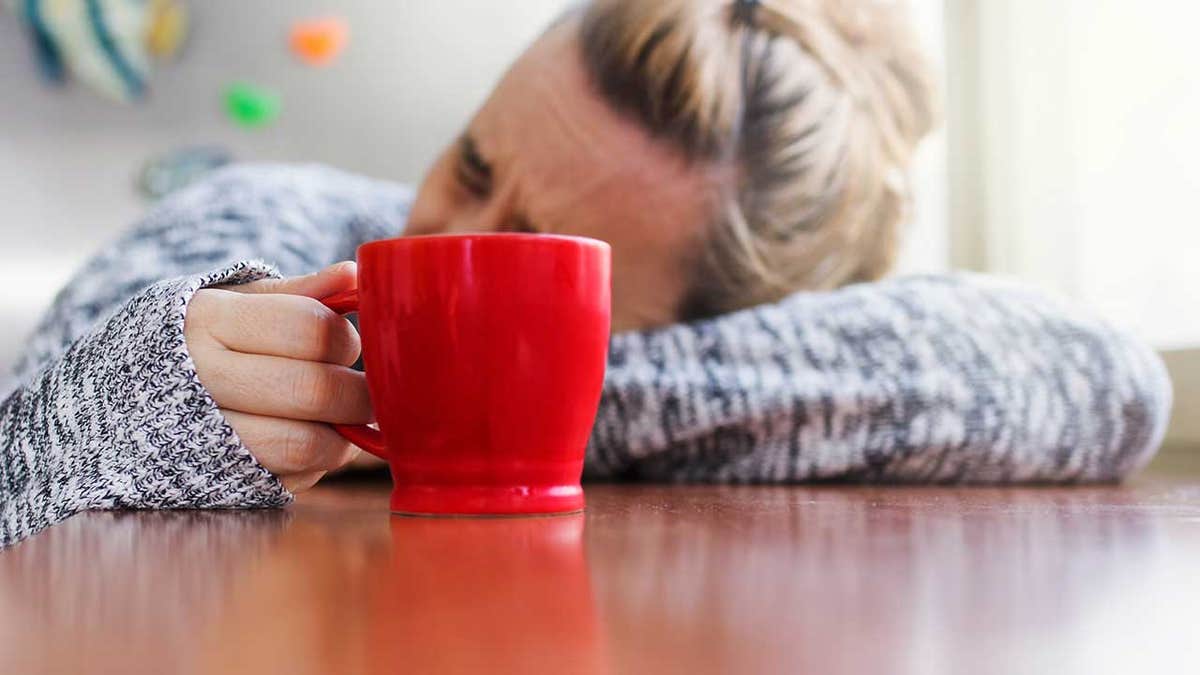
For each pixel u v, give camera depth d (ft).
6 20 6.38
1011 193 4.74
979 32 4.80
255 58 6.41
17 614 0.76
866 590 0.85
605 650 0.63
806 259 2.74
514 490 1.50
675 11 2.51
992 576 0.92
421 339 1.47
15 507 1.63
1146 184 4.04
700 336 2.52
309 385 1.61
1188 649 0.64
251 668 0.59
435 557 1.06
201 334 1.61
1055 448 2.41
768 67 2.58
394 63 6.40
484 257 1.46
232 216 2.88
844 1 2.77
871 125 2.81
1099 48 4.27
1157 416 2.51
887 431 2.40
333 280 1.70
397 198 3.39
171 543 1.19
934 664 0.59
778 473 2.44
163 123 6.43
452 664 0.60
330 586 0.88
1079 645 0.65
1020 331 2.52
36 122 6.42
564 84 2.57
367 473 2.67
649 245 2.57
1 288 6.42
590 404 1.57
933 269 4.80
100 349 1.66
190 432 1.57
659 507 1.65
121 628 0.71
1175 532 1.27
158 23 6.35
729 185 2.56
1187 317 3.86
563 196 2.58
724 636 0.67
